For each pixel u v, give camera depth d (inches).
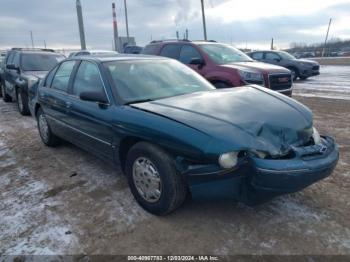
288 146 103.7
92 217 120.3
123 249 101.5
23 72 323.9
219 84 280.1
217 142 97.0
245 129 101.9
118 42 1022.4
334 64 1178.0
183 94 143.3
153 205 117.4
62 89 177.8
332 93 435.2
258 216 116.7
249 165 97.9
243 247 100.2
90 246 103.5
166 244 103.0
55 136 202.5
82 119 150.6
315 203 125.0
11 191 145.7
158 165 110.4
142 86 143.7
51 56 366.6
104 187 146.0
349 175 150.0
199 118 107.7
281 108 119.4
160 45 340.8
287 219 114.4
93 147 150.8
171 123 107.4
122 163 134.3
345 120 265.1
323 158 105.0
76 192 141.9
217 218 116.3
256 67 278.4
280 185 96.8
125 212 122.8
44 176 161.8
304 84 563.5
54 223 117.2
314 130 118.4
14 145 218.4
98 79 145.9
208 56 295.0
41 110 207.8
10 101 414.6
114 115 127.9
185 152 101.7
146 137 112.9
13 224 117.6
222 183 98.8
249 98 129.3
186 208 123.1
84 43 696.4
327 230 107.3
